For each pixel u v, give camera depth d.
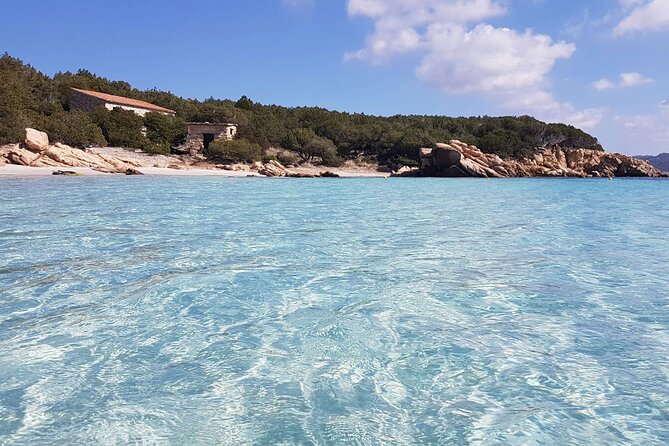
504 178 65.19
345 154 86.44
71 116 64.44
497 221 15.48
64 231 11.53
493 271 8.10
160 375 4.15
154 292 6.57
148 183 35.25
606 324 5.54
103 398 3.73
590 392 3.93
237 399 3.75
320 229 12.88
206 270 7.86
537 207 21.56
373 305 6.16
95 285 6.85
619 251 10.15
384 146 84.88
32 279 7.09
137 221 13.67
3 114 49.31
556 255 9.62
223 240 10.73
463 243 10.89
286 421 3.45
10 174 39.75
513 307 6.15
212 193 27.19
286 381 4.07
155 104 102.19
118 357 4.50
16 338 4.91
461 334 5.18
